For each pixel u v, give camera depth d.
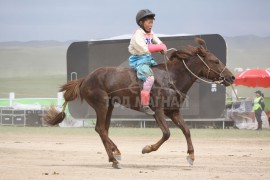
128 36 25.97
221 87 23.73
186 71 12.36
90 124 27.97
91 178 10.42
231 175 10.88
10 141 20.09
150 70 12.12
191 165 12.39
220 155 15.23
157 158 14.52
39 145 18.52
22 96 58.25
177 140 20.11
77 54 26.14
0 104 30.20
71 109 26.17
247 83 27.77
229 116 25.66
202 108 23.98
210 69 12.37
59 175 10.80
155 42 12.39
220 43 23.30
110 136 21.92
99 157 14.81
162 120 12.07
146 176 10.73
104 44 25.58
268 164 13.06
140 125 26.56
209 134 22.27
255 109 24.62
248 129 25.17
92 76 12.76
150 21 12.26
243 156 14.96
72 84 13.05
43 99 29.58
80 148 17.45
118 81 12.44
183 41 23.97
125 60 25.12
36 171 11.40
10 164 12.95
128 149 17.22
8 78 74.44
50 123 13.26
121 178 10.45
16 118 29.00
